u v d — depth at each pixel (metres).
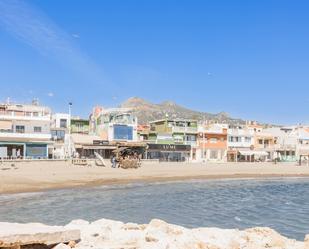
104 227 14.12
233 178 73.19
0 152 66.50
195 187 55.75
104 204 36.78
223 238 13.31
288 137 109.69
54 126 88.19
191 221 28.53
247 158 99.12
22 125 70.38
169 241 11.85
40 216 29.39
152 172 68.81
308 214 32.56
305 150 108.62
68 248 10.48
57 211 31.98
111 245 11.12
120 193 46.25
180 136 91.06
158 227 14.05
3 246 9.89
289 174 83.81
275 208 36.22
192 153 92.00
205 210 34.25
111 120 85.12
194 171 74.69
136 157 78.25
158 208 34.94
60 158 69.19
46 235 10.55
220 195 46.66
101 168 65.25
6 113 71.62
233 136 98.69
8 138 67.19
